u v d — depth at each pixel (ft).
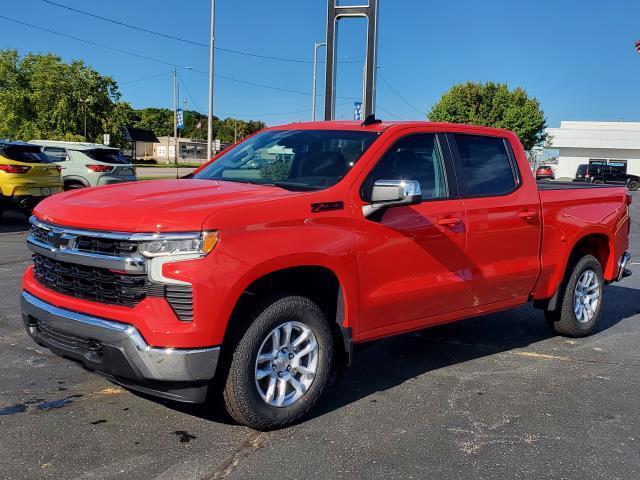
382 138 14.47
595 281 20.42
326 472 10.96
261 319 11.94
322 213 12.66
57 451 11.46
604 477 11.05
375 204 13.21
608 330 21.53
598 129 182.29
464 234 15.44
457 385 15.65
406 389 15.26
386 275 13.83
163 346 10.79
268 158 15.40
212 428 12.62
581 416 13.80
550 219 18.07
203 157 302.86
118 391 14.47
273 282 12.69
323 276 13.19
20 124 157.69
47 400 13.87
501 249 16.55
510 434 12.76
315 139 15.29
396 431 12.75
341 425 12.98
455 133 16.20
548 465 11.44
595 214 19.77
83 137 160.45
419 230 14.37
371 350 18.53
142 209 11.35
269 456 11.50
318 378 12.99
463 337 20.16
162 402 13.88
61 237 11.95
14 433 12.16
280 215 12.00
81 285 11.85
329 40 45.27
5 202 44.32
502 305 17.20
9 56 160.15
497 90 179.42
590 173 138.41
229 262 11.14
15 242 38.37
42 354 17.01
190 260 10.85
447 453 11.82
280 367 12.44
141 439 12.04
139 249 10.91
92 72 164.45
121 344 10.95
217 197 12.21
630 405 14.56
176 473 10.78
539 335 20.63
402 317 14.52
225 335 11.82
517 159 17.61
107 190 13.47
